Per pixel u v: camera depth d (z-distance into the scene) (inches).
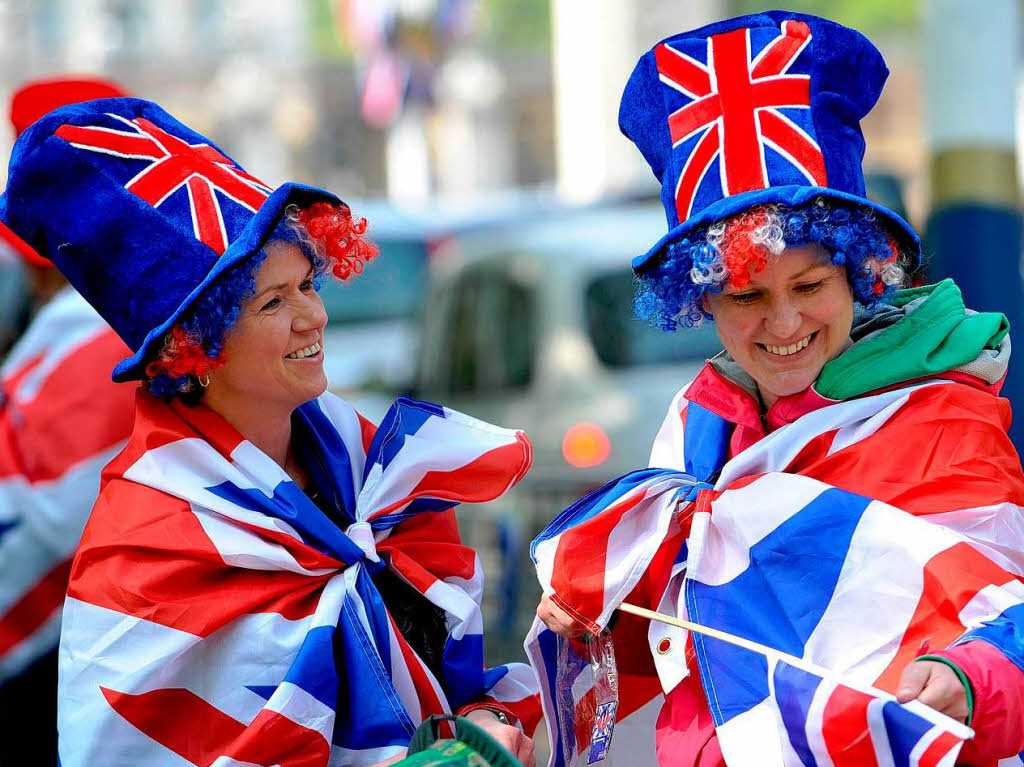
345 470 370.0
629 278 917.8
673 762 346.3
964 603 301.6
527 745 352.8
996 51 850.8
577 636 362.6
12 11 5300.2
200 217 334.3
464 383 981.2
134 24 5452.8
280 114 5610.2
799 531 323.9
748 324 330.0
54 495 480.7
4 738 502.9
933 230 869.8
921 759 285.0
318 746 330.3
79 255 338.6
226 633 337.1
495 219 1408.7
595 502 366.9
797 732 309.4
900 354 329.4
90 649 332.5
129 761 329.7
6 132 5128.0
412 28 4503.0
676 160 336.8
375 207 1466.5
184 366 335.3
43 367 487.8
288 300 340.8
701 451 362.3
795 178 325.4
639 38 2018.9
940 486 316.5
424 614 372.5
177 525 337.1
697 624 331.6
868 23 5177.2
